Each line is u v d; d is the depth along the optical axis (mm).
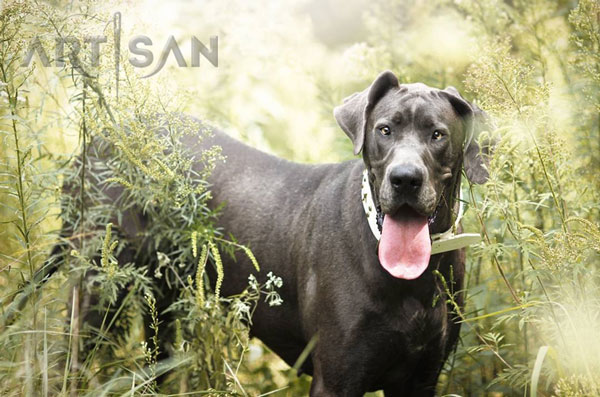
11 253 4090
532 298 3264
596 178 3961
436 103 3270
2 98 3539
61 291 3574
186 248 3674
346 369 3475
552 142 3314
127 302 3904
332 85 5164
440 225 3404
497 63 3570
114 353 3932
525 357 3799
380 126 3281
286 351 4016
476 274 4047
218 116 5234
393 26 5219
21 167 3396
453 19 4961
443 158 3252
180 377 3453
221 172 4141
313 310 3613
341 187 3703
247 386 3932
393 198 3115
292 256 3799
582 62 4090
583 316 3010
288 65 5355
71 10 3504
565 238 3107
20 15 3318
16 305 3369
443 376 4121
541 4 4809
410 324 3402
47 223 4590
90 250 3797
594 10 3732
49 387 3307
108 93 3570
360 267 3434
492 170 3178
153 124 3484
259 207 3980
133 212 4000
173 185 3656
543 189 3869
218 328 3273
